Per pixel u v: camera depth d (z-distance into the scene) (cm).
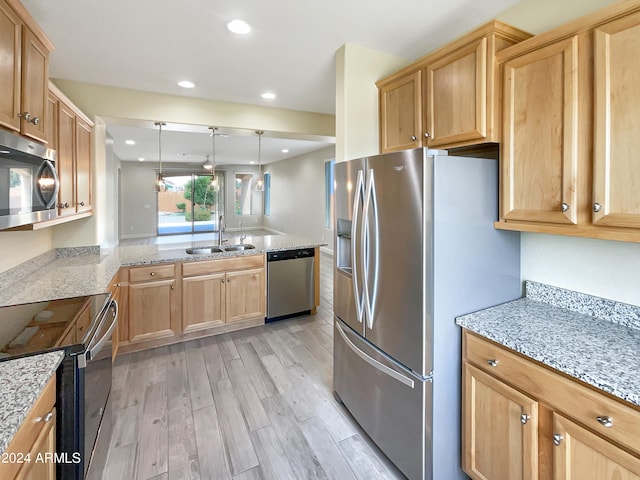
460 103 171
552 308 171
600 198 122
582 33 126
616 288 152
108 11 192
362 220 185
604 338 135
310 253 402
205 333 346
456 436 162
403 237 160
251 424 210
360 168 192
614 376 106
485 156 192
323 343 331
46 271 259
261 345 326
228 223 1170
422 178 149
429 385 154
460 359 162
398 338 165
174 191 1095
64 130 234
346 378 219
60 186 225
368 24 206
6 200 134
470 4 185
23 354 124
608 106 119
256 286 365
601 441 106
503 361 138
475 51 163
